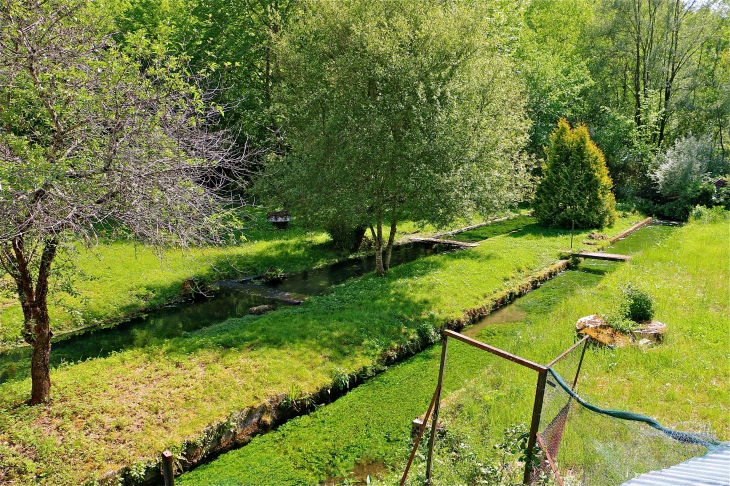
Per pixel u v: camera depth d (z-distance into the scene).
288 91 20.31
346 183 15.79
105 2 9.48
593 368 9.90
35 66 7.14
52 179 6.12
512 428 7.29
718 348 10.59
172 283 17.00
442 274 17.08
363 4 17.23
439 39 16.03
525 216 29.06
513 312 15.13
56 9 7.45
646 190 32.12
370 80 16.66
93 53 8.09
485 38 18.09
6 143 6.82
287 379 10.24
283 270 19.17
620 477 5.58
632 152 32.50
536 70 32.47
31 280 8.70
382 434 9.05
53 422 8.45
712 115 33.22
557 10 42.44
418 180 15.05
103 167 6.76
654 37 34.25
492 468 6.41
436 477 6.55
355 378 10.97
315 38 19.28
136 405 9.08
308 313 13.68
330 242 22.02
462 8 17.02
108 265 17.67
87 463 7.70
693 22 33.22
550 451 5.45
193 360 10.79
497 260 18.89
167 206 7.38
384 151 15.13
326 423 9.48
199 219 8.09
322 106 18.12
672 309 12.88
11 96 7.38
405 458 7.85
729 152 33.56
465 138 15.50
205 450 8.65
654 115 32.56
